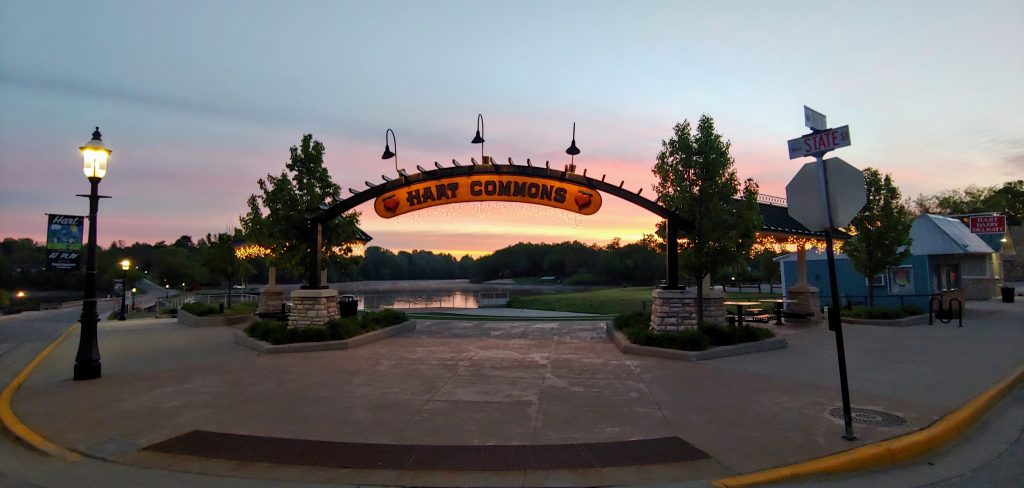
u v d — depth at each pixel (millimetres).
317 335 11875
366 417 6375
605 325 17062
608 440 5527
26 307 53125
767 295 35906
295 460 5055
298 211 13281
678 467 4828
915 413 6332
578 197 12617
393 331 14281
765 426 5930
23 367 10414
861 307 18047
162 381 8414
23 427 6055
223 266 22953
